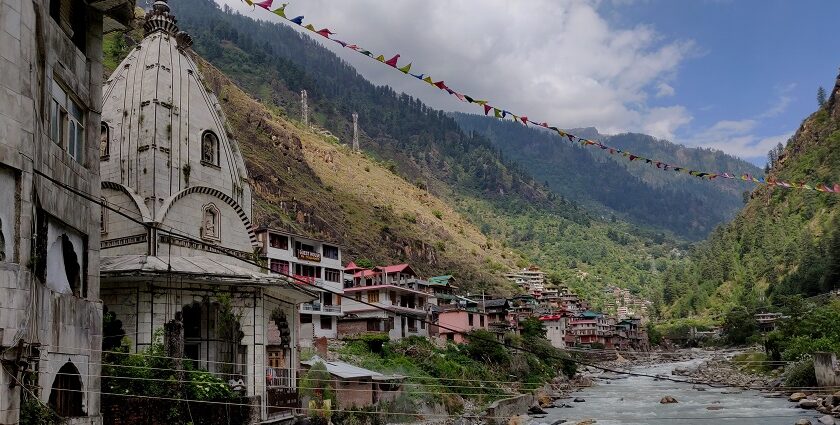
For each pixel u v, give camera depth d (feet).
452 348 286.46
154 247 116.47
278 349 133.80
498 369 284.41
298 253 278.26
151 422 98.37
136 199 118.83
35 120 65.51
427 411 192.03
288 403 125.49
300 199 565.12
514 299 500.33
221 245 129.08
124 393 96.48
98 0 85.40
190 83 131.23
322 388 156.35
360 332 266.36
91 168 83.56
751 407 218.59
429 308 338.34
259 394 115.75
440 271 629.51
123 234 119.55
